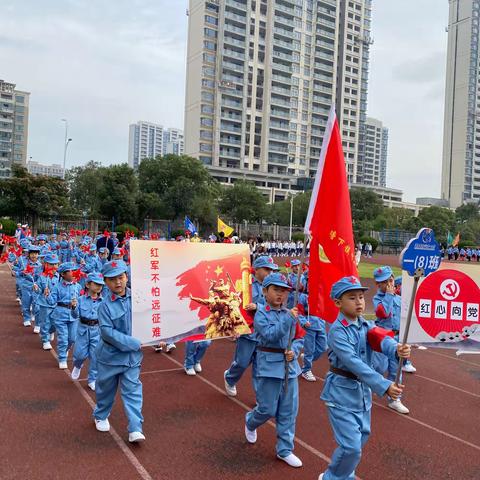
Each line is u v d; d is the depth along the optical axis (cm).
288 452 506
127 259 1528
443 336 566
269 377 505
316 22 10281
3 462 493
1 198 4441
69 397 689
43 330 962
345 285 423
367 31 11344
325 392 432
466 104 12900
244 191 6744
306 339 807
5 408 638
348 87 10994
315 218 532
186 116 9600
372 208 7794
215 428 595
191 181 5534
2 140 10494
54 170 16162
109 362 549
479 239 7612
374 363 696
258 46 9556
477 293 566
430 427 634
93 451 523
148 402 678
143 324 573
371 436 596
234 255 666
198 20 9125
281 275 532
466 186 13000
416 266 430
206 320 619
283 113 10006
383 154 17775
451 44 13288
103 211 5031
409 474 502
